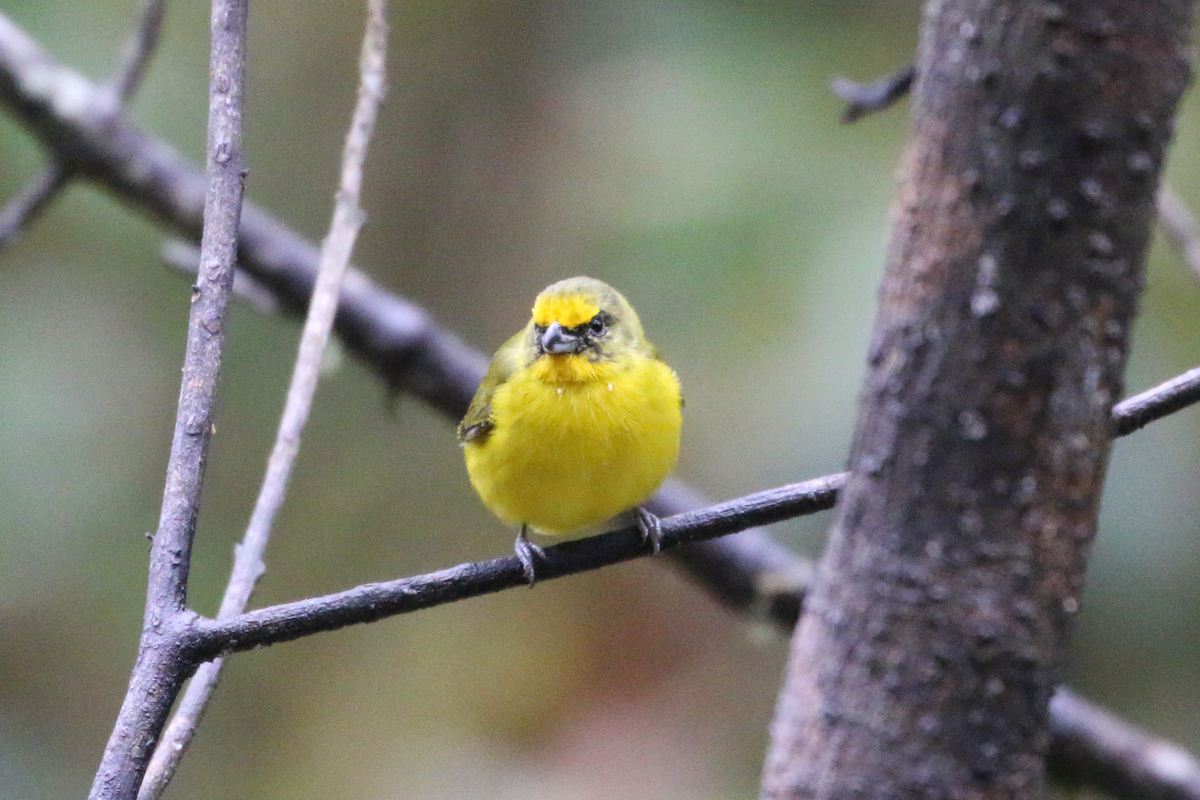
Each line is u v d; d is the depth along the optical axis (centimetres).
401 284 1518
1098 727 898
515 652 1465
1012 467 341
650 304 1207
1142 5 329
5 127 1331
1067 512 345
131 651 1346
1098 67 328
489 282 1500
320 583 1432
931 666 350
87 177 975
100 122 956
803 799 367
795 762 372
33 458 1325
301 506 1447
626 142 1295
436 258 1518
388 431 1472
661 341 1195
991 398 340
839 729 361
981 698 347
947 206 345
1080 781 909
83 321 1373
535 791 1363
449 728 1416
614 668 1454
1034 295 336
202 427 468
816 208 1204
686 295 1202
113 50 1359
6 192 1339
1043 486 342
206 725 1387
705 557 948
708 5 1347
